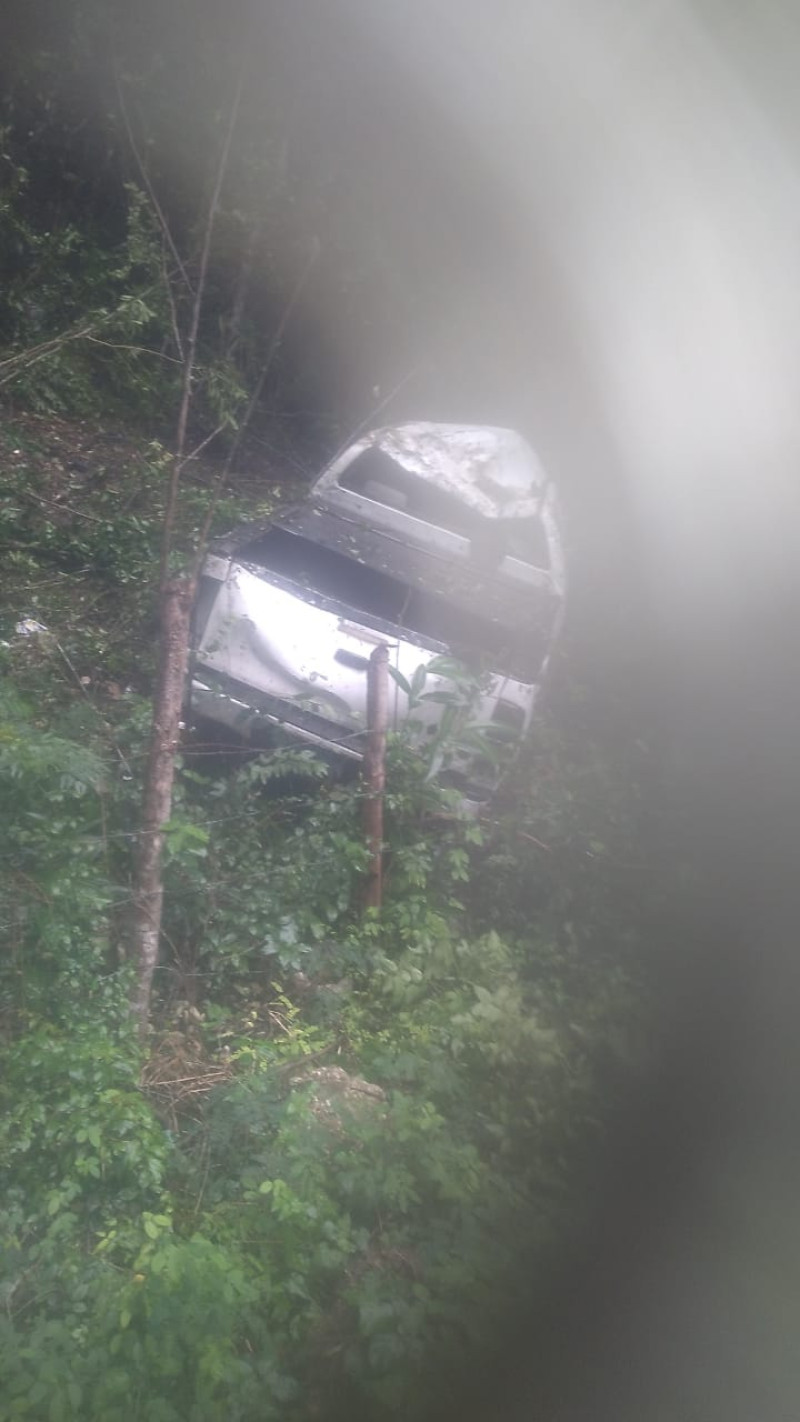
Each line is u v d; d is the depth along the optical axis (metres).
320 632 6.00
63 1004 3.91
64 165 9.30
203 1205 3.70
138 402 8.75
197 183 7.64
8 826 3.95
